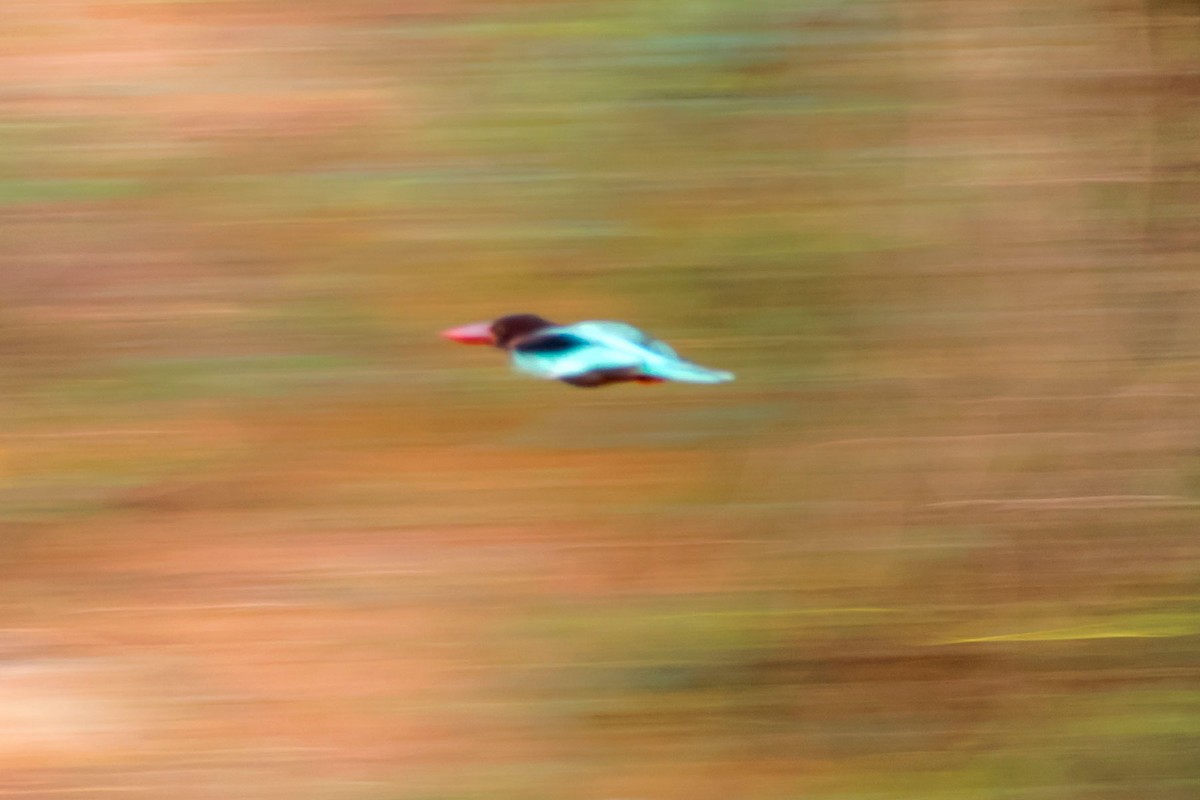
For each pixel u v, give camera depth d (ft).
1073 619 42.50
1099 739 39.75
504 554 47.44
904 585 44.19
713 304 54.08
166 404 52.54
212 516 49.14
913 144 51.80
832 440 48.37
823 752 40.14
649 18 64.34
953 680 41.65
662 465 49.80
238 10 67.46
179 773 39.81
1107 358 46.44
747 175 57.67
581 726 41.19
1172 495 44.29
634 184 58.08
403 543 48.24
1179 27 49.42
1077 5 51.52
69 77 64.08
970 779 39.14
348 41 65.67
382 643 44.32
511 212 58.49
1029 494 44.98
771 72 60.64
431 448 51.34
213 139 61.57
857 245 53.06
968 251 49.52
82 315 55.52
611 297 54.70
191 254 57.57
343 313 55.62
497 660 43.47
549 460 50.57
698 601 44.80
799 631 43.45
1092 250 48.08
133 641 44.55
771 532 46.75
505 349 27.89
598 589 45.80
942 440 46.55
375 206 58.70
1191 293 46.80
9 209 58.75
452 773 39.78
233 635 44.73
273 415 52.65
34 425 51.88
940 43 52.65
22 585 46.52
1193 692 40.88
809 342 51.44
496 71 63.57
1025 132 50.24
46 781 39.58
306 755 40.34
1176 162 48.19
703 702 41.68
